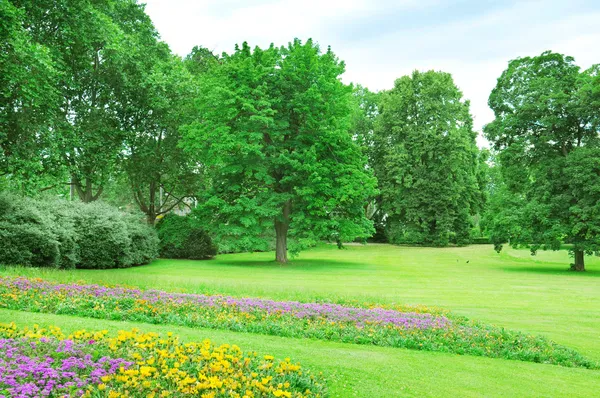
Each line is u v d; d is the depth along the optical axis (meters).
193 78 32.44
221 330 9.02
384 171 54.16
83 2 24.44
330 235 30.50
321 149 28.50
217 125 28.27
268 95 28.55
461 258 38.88
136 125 31.97
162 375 5.00
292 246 28.95
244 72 27.84
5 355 5.06
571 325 11.91
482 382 6.68
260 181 30.23
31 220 19.22
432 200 51.12
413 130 52.53
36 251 18.94
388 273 25.23
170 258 33.12
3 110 21.47
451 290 18.16
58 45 24.17
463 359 8.12
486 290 18.45
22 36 19.31
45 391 4.28
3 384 4.35
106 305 10.09
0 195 19.62
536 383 6.86
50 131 23.41
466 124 56.59
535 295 17.22
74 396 4.33
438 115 51.75
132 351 5.66
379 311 11.26
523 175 31.34
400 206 52.25
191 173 35.31
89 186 31.98
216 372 5.21
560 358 8.62
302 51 29.09
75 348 5.46
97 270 21.69
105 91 29.92
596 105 28.66
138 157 32.28
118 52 27.50
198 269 24.77
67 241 20.78
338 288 17.62
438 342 9.04
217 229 29.00
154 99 29.78
